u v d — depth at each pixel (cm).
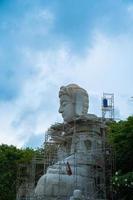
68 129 5153
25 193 5288
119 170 4647
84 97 5191
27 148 6662
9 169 6156
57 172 4606
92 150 4906
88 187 4631
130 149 4819
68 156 4919
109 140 5009
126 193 4509
